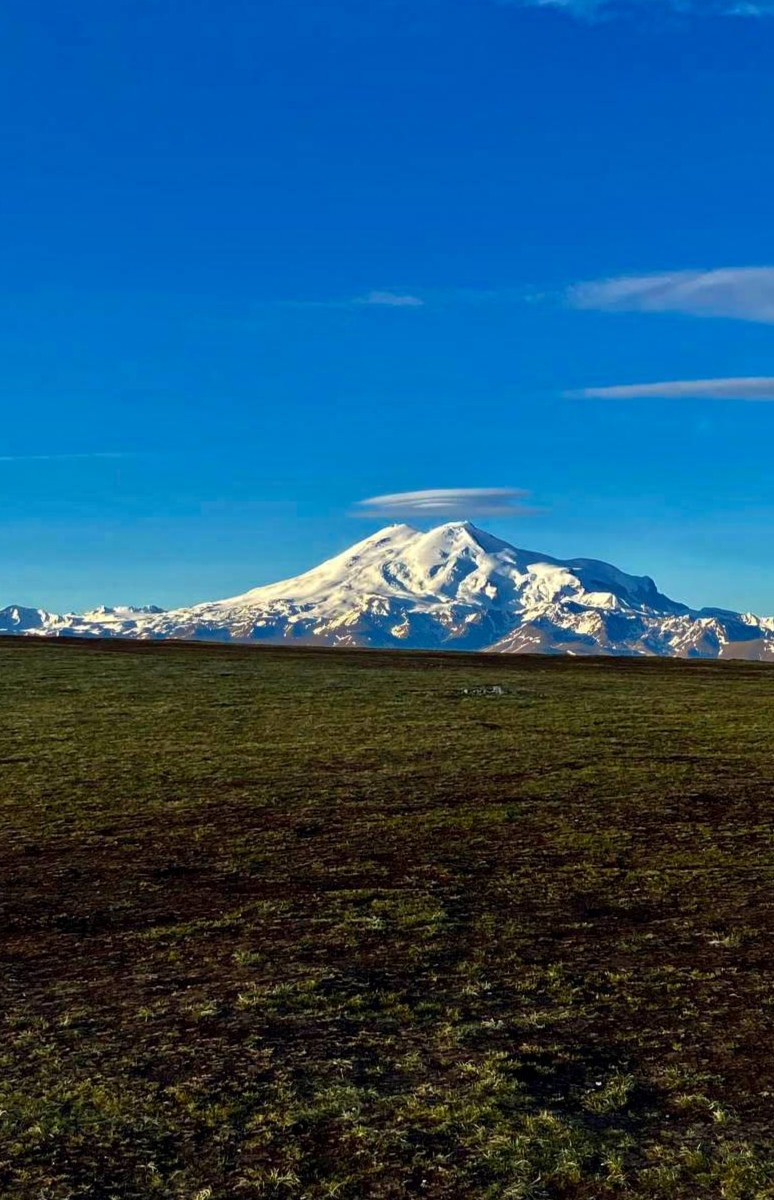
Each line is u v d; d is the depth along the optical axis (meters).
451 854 21.59
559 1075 11.14
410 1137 9.84
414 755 34.91
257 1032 12.50
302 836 23.66
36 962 15.62
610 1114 10.26
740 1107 10.30
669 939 15.70
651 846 21.86
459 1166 9.33
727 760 33.06
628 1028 12.34
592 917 16.98
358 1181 9.12
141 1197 8.98
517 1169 9.24
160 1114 10.45
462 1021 12.70
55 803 27.81
